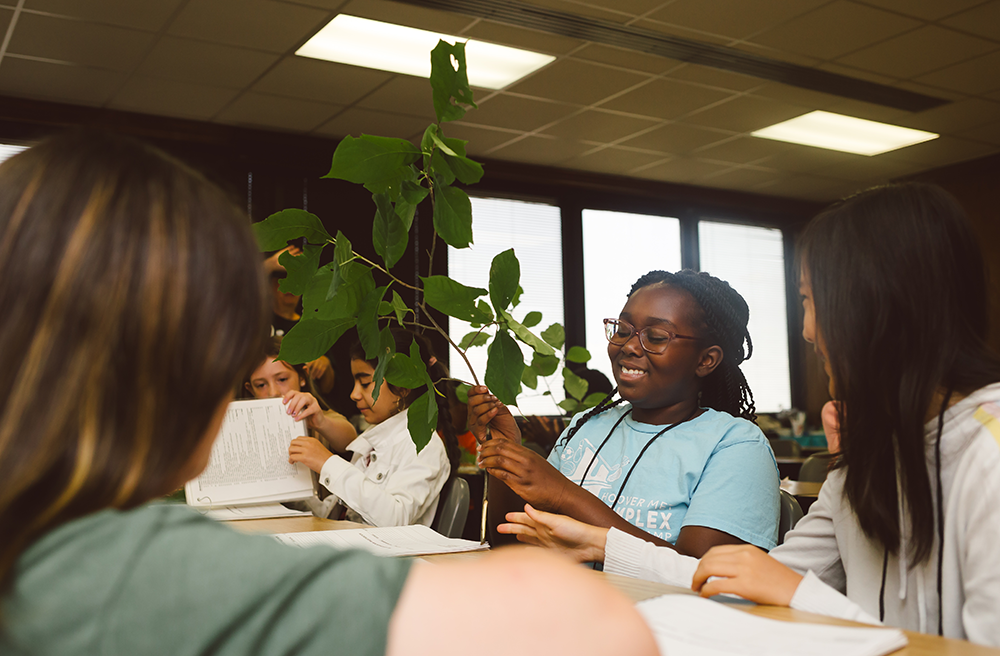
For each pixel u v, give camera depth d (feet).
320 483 6.77
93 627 0.92
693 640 1.92
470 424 4.65
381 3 12.14
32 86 14.94
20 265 1.03
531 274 21.07
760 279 24.80
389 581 0.98
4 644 0.94
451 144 3.69
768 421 22.66
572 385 6.89
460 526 6.29
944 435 2.72
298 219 3.79
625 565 3.42
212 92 15.40
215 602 0.93
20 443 0.99
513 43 13.57
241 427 6.24
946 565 2.68
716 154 19.88
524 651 0.93
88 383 1.02
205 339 1.10
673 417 4.77
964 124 18.04
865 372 2.86
